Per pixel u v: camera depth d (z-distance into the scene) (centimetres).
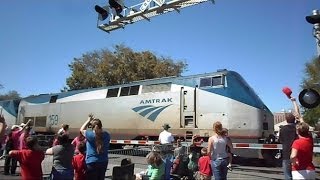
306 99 823
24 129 1309
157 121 2225
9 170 1405
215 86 2008
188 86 2123
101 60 5366
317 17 870
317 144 1608
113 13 1266
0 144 1385
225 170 941
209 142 945
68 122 2880
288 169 944
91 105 2700
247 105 1898
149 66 5062
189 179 1206
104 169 866
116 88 2556
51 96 3153
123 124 2430
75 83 5250
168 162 1029
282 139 965
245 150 1844
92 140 855
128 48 5231
